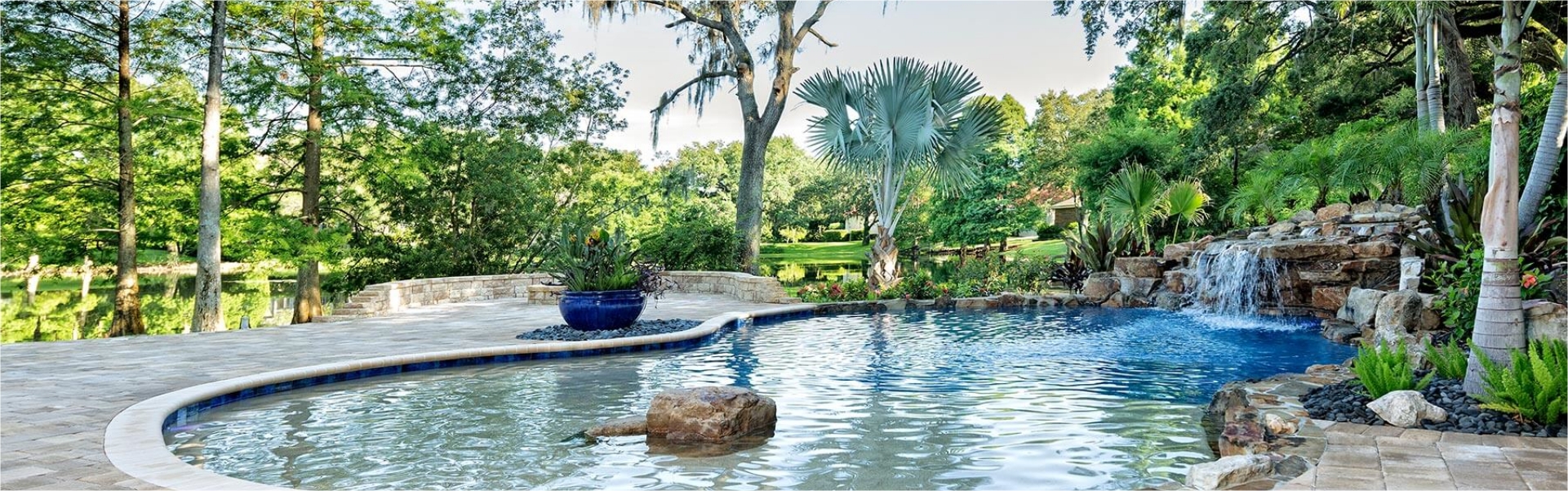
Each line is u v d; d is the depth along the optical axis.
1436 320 8.62
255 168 21.06
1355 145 15.99
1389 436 4.75
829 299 17.11
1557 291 7.04
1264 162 19.17
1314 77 24.56
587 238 11.41
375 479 4.54
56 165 17.11
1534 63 17.69
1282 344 10.42
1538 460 4.21
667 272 19.19
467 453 5.09
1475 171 13.35
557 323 12.49
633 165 31.66
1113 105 35.72
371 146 19.59
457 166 21.19
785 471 4.66
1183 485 4.06
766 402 5.89
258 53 18.67
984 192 38.88
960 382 7.72
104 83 16.89
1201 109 25.38
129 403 6.19
